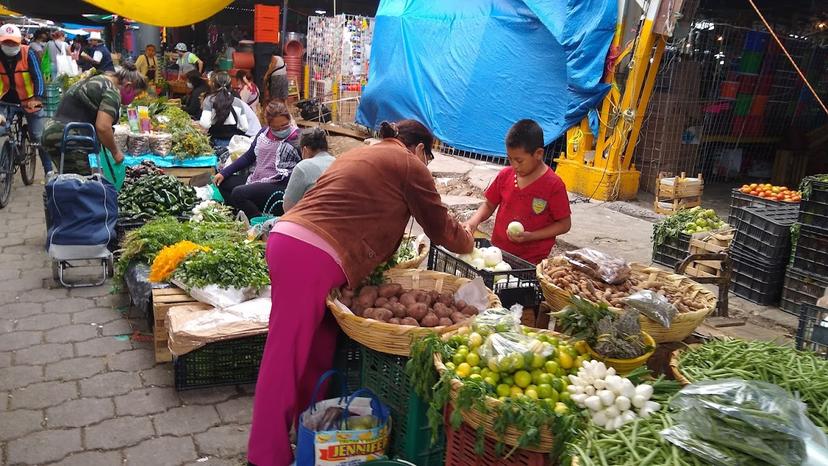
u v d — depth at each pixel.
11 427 3.50
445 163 11.05
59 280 5.61
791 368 2.77
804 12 13.22
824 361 2.86
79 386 3.97
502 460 2.38
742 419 2.09
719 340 3.19
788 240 5.96
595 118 9.94
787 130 12.74
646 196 10.36
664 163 10.73
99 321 4.89
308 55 17.09
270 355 2.95
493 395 2.39
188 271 4.37
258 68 15.70
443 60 12.35
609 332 2.70
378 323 2.73
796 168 12.32
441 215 3.14
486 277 3.60
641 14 9.12
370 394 3.01
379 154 3.03
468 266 3.79
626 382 2.37
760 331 5.30
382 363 3.00
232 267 4.37
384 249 3.07
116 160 6.39
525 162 4.00
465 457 2.52
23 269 5.90
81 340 4.57
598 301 3.20
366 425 2.89
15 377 4.02
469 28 11.82
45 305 5.12
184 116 8.98
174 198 6.16
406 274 3.46
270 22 15.54
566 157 10.59
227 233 5.29
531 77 10.98
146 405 3.82
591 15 9.62
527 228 4.20
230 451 3.44
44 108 9.59
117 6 9.11
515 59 11.15
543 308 3.77
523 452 2.32
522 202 4.18
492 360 2.47
